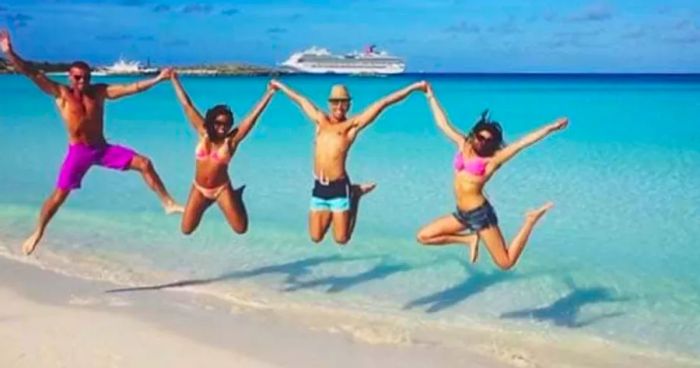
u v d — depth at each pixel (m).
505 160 7.96
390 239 12.55
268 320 9.06
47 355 7.92
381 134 24.66
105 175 17.78
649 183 16.66
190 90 49.84
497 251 8.10
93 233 12.97
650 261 11.39
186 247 12.14
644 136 24.25
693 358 8.13
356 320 9.12
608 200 15.06
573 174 17.77
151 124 28.34
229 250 12.01
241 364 7.80
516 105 40.03
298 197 15.51
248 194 15.76
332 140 8.69
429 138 23.53
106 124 28.39
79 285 10.23
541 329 8.91
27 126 28.05
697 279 10.61
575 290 10.23
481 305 9.68
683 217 13.77
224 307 9.48
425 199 15.16
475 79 118.94
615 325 9.03
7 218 14.13
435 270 11.05
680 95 51.06
